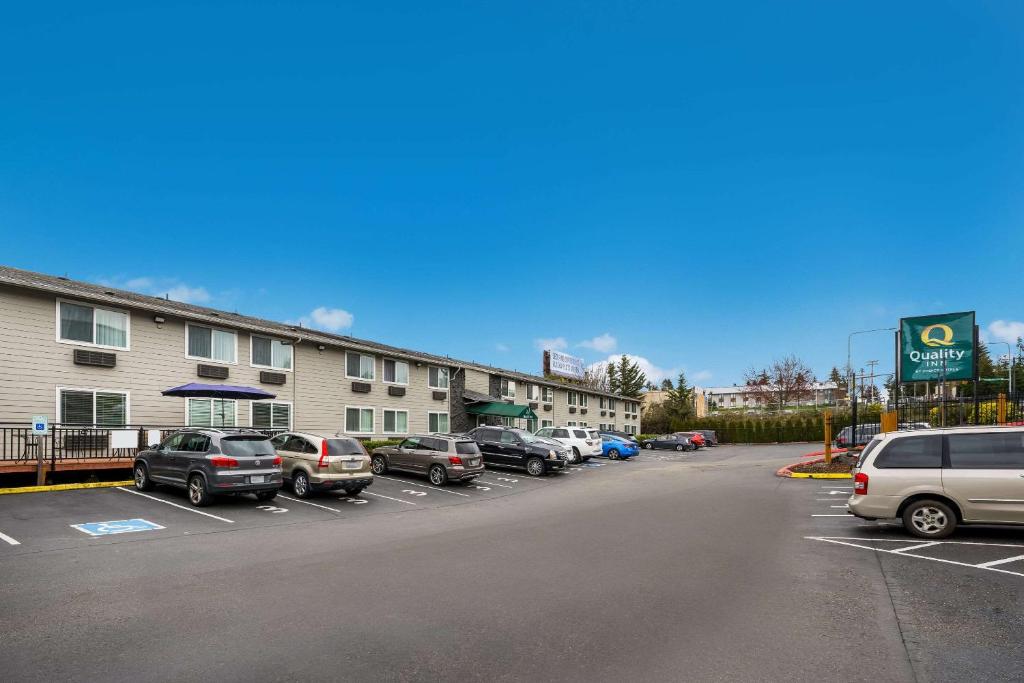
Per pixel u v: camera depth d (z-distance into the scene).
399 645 5.34
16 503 13.12
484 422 37.34
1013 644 5.33
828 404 72.06
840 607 6.41
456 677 4.68
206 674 4.71
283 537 10.69
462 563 8.54
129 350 19.20
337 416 26.72
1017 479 9.55
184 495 14.82
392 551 9.41
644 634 5.61
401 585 7.34
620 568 8.20
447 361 34.66
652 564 8.43
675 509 14.22
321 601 6.66
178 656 5.07
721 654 5.12
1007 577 7.59
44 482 15.31
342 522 12.56
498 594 6.94
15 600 6.66
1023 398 18.06
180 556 8.98
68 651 5.18
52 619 6.02
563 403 49.53
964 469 9.86
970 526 10.97
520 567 8.27
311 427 25.38
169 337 20.36
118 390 18.83
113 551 9.26
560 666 4.89
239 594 6.94
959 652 5.15
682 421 66.06
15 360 16.64
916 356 19.38
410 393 31.17
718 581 7.50
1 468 14.88
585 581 7.51
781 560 8.66
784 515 13.09
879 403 60.97
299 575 7.84
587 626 5.83
